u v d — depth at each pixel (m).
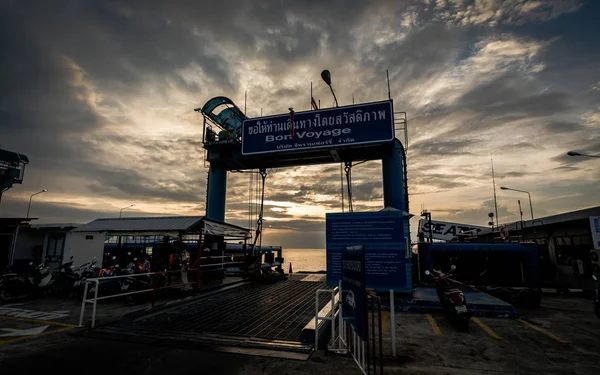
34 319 7.77
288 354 5.19
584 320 8.20
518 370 4.71
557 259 16.38
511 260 12.52
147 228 11.85
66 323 7.34
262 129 15.08
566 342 6.19
